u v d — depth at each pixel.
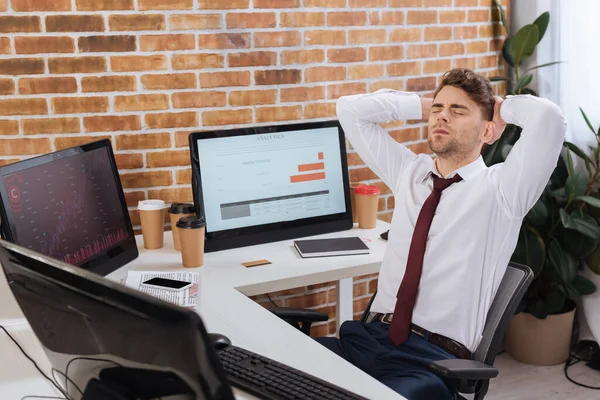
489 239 2.01
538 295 3.32
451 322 2.00
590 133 3.32
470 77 2.05
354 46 3.01
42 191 2.02
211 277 2.26
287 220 2.68
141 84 2.69
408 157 2.32
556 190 3.22
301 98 2.94
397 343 2.03
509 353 3.43
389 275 2.17
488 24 3.39
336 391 1.43
